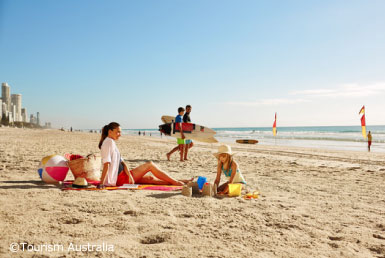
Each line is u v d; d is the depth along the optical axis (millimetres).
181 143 10266
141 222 3191
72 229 2900
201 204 4020
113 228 2977
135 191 4738
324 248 2621
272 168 8664
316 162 10898
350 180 6598
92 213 3467
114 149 5023
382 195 4965
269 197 4684
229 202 4227
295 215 3625
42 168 5219
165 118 11531
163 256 2344
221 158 4879
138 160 10258
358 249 2627
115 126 5020
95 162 5457
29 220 3117
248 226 3166
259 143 30844
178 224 3166
